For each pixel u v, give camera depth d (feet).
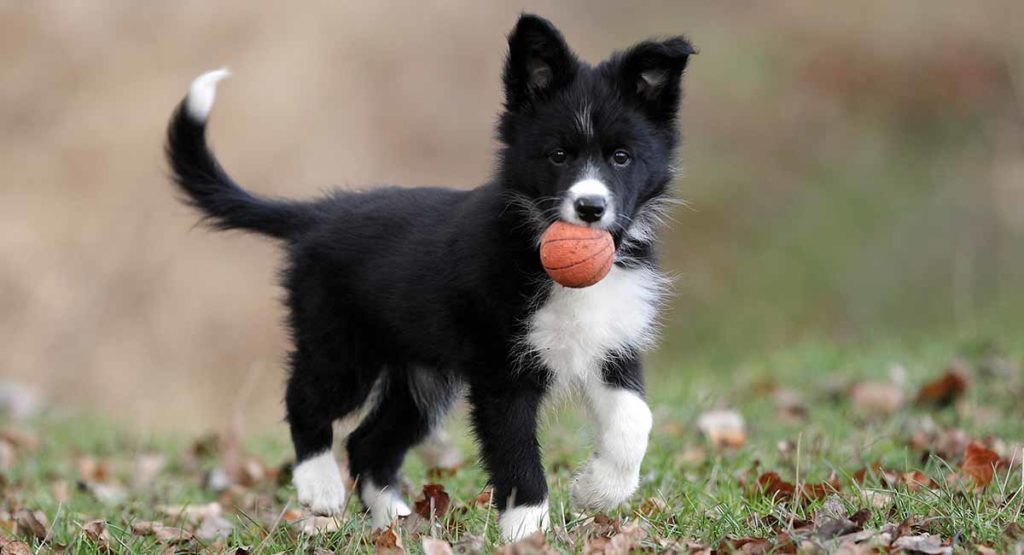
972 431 29.50
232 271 62.64
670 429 31.73
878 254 73.46
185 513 25.52
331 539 21.48
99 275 61.57
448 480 26.55
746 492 23.54
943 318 67.67
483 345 21.63
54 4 72.08
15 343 59.16
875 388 35.01
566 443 29.89
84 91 69.31
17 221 62.85
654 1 89.25
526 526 20.53
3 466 32.86
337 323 24.00
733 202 77.25
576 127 21.50
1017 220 74.49
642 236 22.52
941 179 78.28
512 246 21.39
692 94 84.17
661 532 20.29
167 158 26.40
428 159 72.95
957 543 18.75
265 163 68.18
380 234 23.54
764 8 89.15
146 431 38.91
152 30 72.54
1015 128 81.15
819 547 18.38
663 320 24.20
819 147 81.15
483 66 78.02
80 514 25.81
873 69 85.25
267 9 74.64
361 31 75.97
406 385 24.77
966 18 86.38
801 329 68.39
